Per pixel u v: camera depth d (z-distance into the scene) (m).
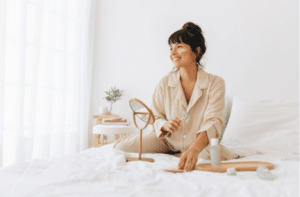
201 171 0.80
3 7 1.86
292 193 0.52
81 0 2.74
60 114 2.46
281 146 1.38
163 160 0.99
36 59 2.14
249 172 0.77
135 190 0.52
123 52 2.70
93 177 0.58
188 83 1.22
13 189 0.50
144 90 2.56
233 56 2.06
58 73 2.50
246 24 2.04
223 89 1.14
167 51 2.47
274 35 1.91
